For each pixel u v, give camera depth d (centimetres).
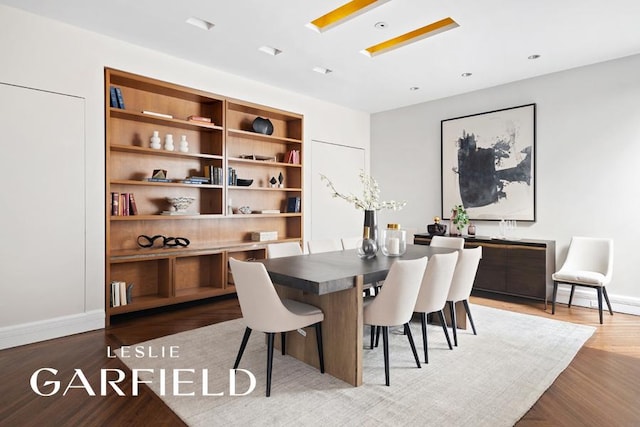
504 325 368
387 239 341
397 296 243
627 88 413
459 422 202
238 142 509
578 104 447
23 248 318
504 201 511
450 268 282
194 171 462
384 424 199
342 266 280
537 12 316
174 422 203
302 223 560
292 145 566
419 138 610
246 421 202
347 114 636
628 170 414
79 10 316
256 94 498
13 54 311
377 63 434
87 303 353
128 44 379
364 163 671
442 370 266
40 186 326
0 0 299
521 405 219
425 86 520
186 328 359
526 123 488
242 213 497
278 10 314
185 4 306
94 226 357
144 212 421
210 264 475
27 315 320
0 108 305
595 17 324
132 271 412
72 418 206
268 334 233
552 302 415
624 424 201
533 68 450
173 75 414
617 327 362
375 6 309
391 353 298
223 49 396
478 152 535
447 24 356
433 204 593
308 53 405
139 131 416
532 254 445
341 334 252
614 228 423
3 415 208
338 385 244
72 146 343
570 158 454
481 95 535
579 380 252
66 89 339
